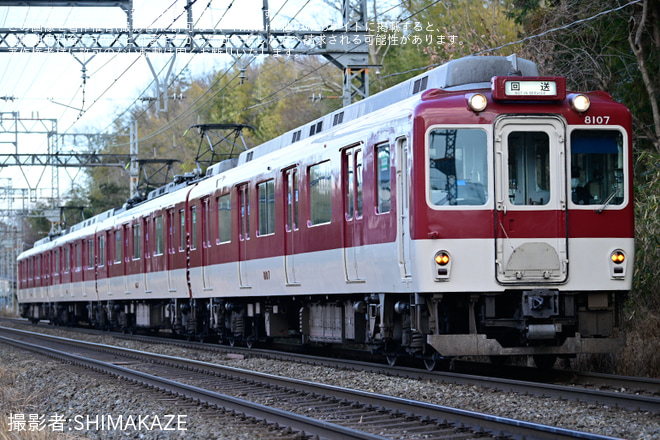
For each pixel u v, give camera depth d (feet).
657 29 86.12
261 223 77.92
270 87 250.98
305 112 231.91
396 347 60.44
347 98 99.19
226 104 261.03
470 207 50.57
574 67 91.81
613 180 52.11
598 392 42.14
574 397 43.21
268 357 76.89
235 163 93.56
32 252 203.00
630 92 92.17
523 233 50.75
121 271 126.82
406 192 52.44
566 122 51.37
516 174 51.03
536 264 50.75
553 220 51.08
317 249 66.44
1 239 303.27
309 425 38.63
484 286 50.39
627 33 90.27
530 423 34.83
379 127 56.34
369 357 74.38
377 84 185.78
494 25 124.06
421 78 57.11
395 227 53.98
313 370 63.72
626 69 89.40
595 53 91.86
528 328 50.39
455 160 50.80
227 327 90.74
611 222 51.80
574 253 51.24
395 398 43.47
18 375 74.28
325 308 70.69
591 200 51.72
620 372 57.88
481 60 54.60
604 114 51.96
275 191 74.23
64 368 75.77
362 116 61.62
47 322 223.92
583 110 51.44
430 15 170.81
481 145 51.01
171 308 106.52
